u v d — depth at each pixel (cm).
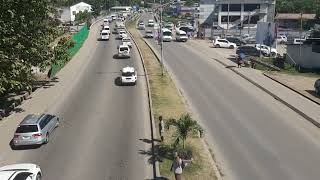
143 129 3400
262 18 13988
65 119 3719
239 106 4091
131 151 2927
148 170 2622
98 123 3581
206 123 3547
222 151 2923
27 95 4622
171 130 3303
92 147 3020
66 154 2908
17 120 3725
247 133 3288
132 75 5050
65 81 5372
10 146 3100
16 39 3897
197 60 6988
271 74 5753
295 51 6425
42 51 4706
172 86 4962
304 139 3142
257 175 2550
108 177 2531
